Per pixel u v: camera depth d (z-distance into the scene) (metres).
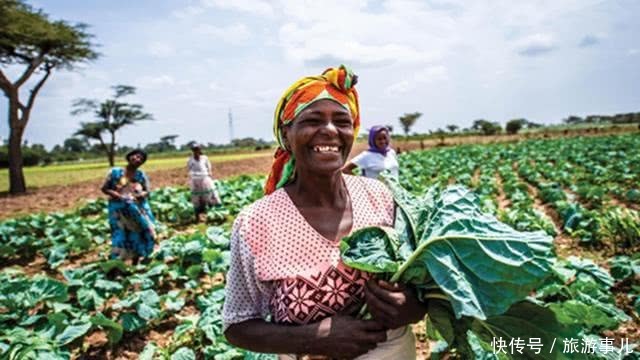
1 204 19.52
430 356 4.23
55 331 4.77
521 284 1.45
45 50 24.72
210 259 7.07
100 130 56.78
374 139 6.52
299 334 1.66
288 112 1.82
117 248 7.35
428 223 1.71
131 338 5.31
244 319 1.79
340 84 1.81
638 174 16.64
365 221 1.84
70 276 6.65
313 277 1.70
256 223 1.78
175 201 13.34
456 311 1.46
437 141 63.28
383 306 1.62
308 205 1.82
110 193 7.25
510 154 31.06
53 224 11.40
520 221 8.66
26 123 25.25
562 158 25.83
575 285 5.00
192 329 5.07
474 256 1.53
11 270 7.63
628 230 7.57
